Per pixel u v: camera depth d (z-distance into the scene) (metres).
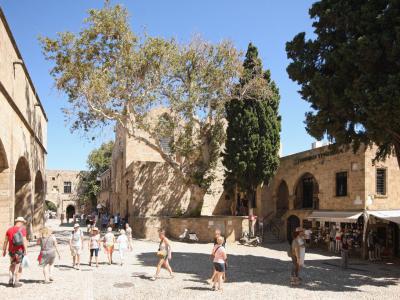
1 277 15.14
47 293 12.80
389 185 27.39
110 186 58.47
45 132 37.31
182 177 35.16
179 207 39.91
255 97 34.09
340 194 29.45
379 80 16.03
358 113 17.20
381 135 16.72
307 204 34.97
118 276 16.44
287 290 14.45
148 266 19.41
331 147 20.34
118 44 29.73
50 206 82.12
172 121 33.59
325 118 17.84
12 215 21.22
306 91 18.92
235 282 15.82
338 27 17.53
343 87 17.38
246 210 39.84
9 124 20.36
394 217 24.86
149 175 39.31
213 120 38.22
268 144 33.84
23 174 27.69
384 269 21.11
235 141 33.97
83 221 61.97
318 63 18.94
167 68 30.88
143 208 38.69
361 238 26.77
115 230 40.44
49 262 14.58
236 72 32.94
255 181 33.84
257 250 29.38
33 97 28.75
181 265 20.09
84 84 29.20
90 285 14.38
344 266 20.78
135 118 32.44
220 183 42.62
